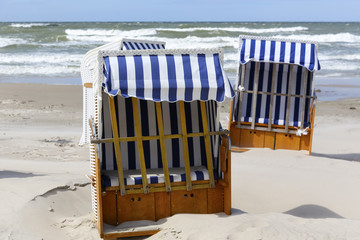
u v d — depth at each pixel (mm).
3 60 29984
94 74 5414
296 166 8820
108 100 5762
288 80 9836
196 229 5098
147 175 5531
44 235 5180
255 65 9844
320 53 35406
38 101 16922
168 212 5566
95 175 5348
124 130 5836
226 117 14375
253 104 9742
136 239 5238
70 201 6215
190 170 5672
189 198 5613
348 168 8898
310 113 9727
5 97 17375
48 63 29297
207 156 5555
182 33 50250
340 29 64125
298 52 9219
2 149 9852
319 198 7004
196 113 6012
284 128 9875
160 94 4992
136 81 4957
